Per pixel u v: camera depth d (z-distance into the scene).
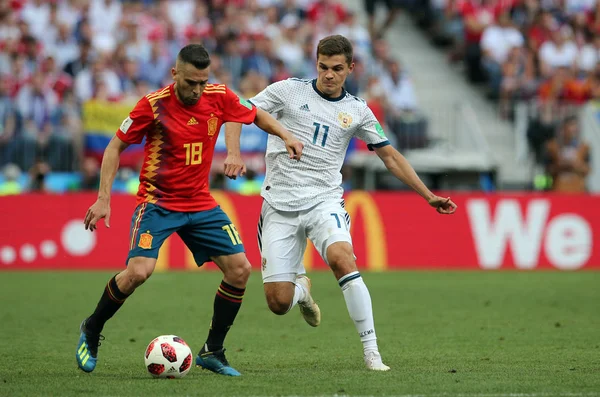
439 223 60.19
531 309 39.50
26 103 66.06
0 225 57.97
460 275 55.53
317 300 42.78
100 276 53.41
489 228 60.31
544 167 69.06
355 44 80.44
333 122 25.39
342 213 25.25
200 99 23.06
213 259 23.80
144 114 22.77
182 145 22.95
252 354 27.62
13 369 24.31
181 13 78.25
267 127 23.73
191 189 23.34
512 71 78.56
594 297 44.06
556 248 60.34
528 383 21.66
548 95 76.06
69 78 69.12
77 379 22.47
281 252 25.45
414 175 25.72
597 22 87.69
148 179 23.27
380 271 58.12
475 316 37.22
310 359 26.53
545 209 60.47
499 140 76.38
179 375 22.59
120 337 31.23
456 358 26.45
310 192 25.27
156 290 46.47
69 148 62.31
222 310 23.56
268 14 79.50
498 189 65.75
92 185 60.53
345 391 20.56
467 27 83.88
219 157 62.38
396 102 76.69
